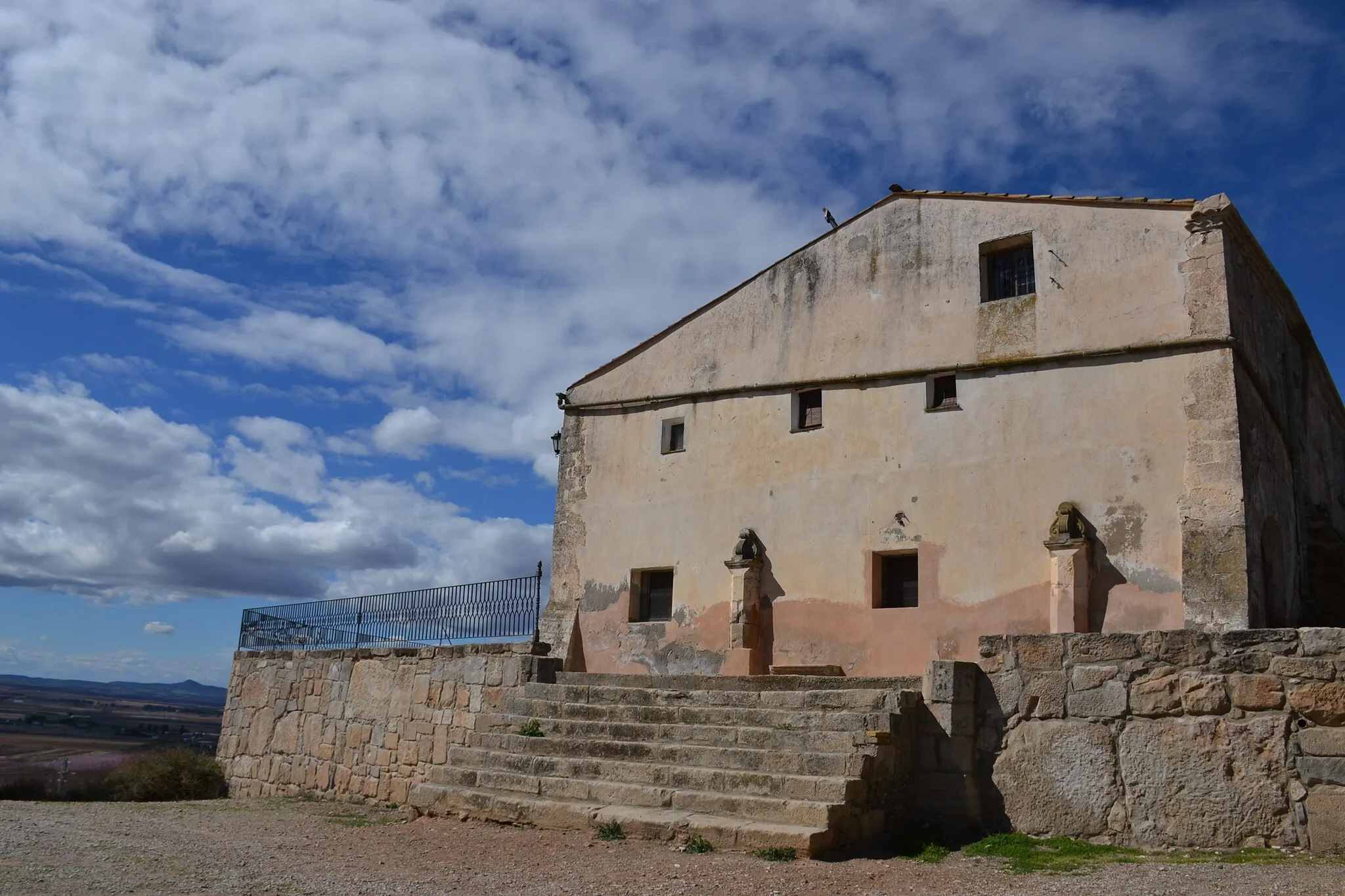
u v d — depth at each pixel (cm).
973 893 684
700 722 1123
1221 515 1272
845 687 1206
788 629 1605
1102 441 1388
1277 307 1583
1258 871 732
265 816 1220
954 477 1502
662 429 1841
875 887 706
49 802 1359
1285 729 820
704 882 718
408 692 1616
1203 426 1315
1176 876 728
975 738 962
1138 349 1380
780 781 900
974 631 1431
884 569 1569
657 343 1891
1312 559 1609
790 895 683
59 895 665
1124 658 903
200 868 791
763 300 1777
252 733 1992
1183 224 1386
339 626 1869
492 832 966
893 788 928
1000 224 1548
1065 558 1354
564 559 1889
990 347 1512
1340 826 784
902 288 1623
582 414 1956
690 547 1742
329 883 738
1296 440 1587
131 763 2097
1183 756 857
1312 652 822
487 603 1580
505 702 1413
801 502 1644
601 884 723
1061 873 758
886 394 1599
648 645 1742
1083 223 1470
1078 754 905
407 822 1081
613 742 1080
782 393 1712
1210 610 1252
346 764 1708
